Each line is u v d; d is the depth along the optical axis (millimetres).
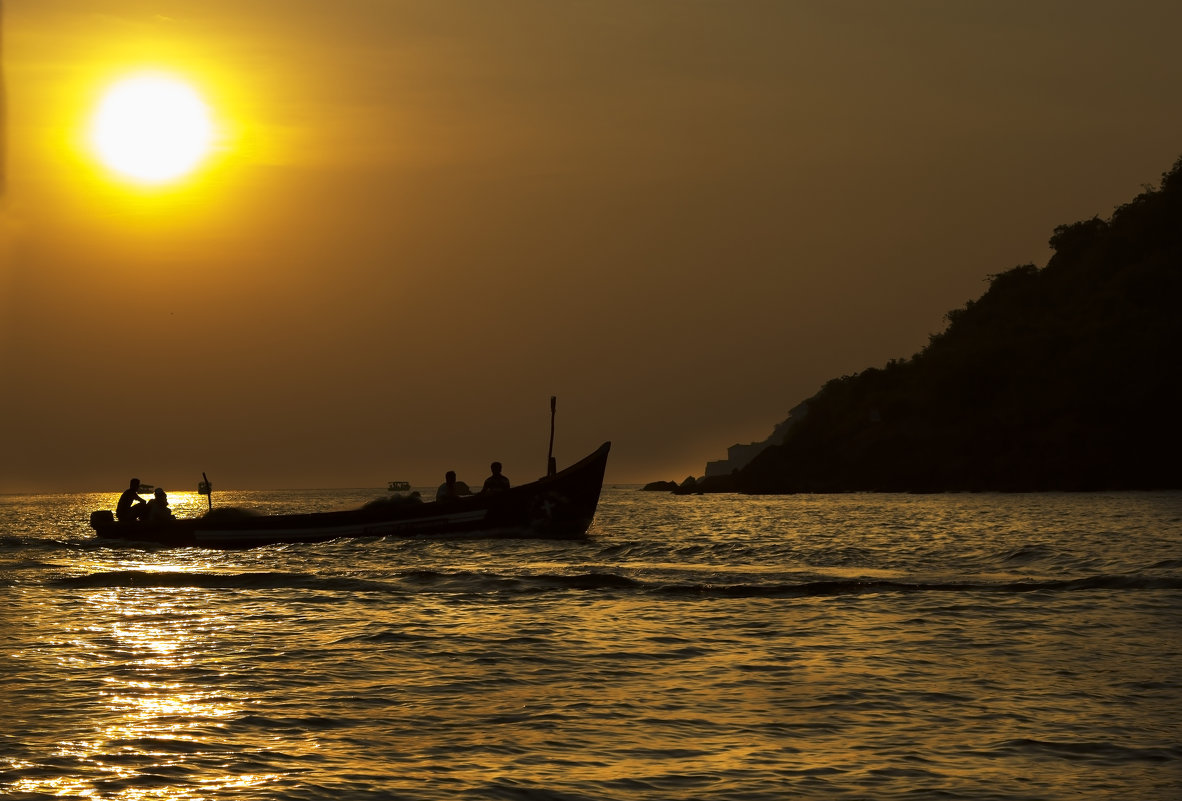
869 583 41438
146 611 37688
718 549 61406
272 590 43000
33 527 124062
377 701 23922
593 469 67250
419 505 65688
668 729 21469
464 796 17391
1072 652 28484
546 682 25781
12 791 17688
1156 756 19391
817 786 17938
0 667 27812
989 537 74625
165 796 17469
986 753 19672
